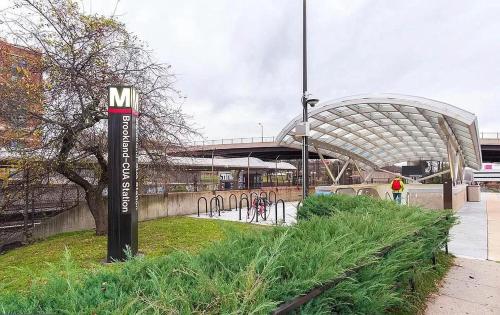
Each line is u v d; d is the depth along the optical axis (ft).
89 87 30.55
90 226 43.73
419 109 58.23
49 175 33.78
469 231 36.19
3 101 30.09
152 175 38.14
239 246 10.37
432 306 15.28
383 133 87.66
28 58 31.32
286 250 9.74
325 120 70.54
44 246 31.53
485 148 181.06
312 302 8.14
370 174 118.21
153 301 6.25
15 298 6.83
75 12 32.42
